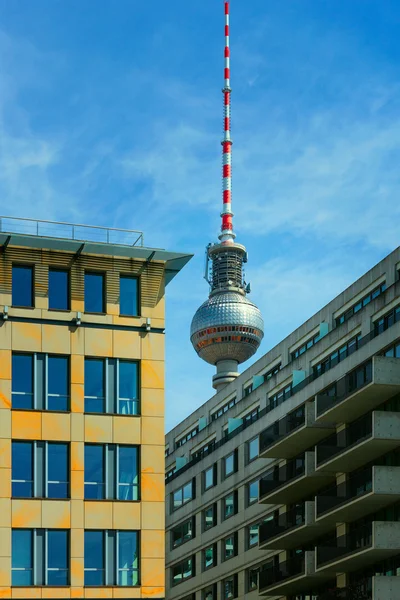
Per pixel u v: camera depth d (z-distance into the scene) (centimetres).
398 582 6906
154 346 6162
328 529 8194
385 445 7212
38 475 5784
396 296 7600
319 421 7969
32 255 6075
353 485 7519
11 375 5881
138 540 5862
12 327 5950
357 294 8594
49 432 5856
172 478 11788
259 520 9612
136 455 5984
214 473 10681
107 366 6066
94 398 5994
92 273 6194
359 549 7169
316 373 8694
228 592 10162
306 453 8219
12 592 5575
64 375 5988
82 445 5888
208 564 10625
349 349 8262
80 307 6084
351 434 7781
